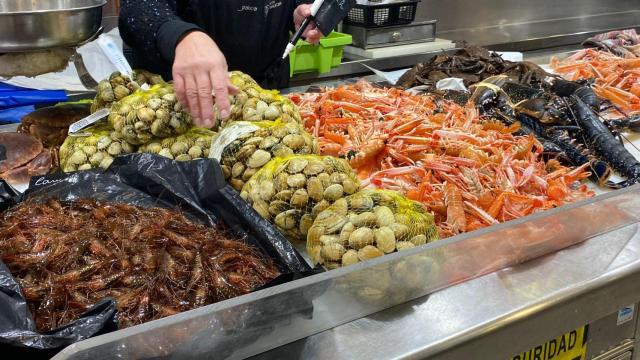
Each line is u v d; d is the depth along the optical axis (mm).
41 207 1342
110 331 953
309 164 1373
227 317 962
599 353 1516
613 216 1454
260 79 2850
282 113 1704
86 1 1960
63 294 1087
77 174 1461
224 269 1190
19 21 1604
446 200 1633
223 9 2551
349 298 1115
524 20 5211
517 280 1314
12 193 1435
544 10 5289
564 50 4762
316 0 2141
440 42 4156
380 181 1727
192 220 1355
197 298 1110
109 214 1310
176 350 944
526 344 1260
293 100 2293
